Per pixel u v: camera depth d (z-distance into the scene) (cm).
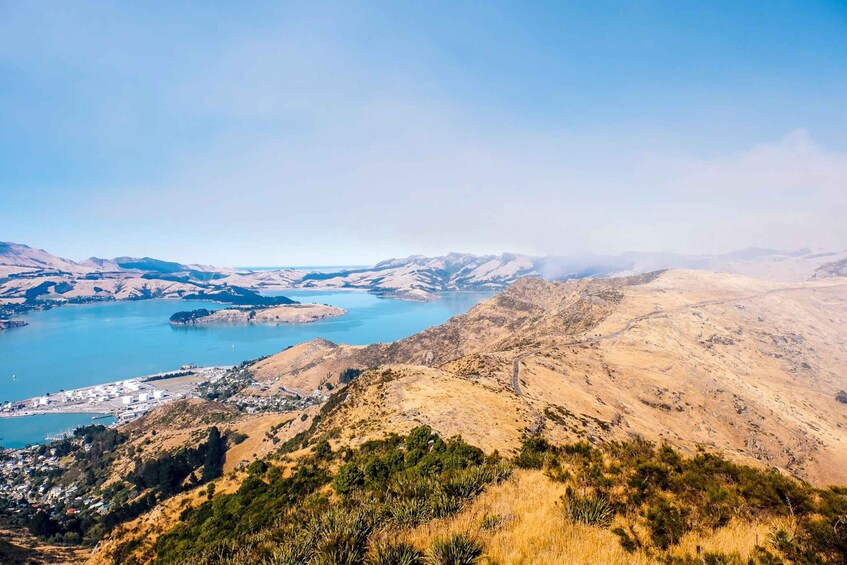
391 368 7919
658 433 7925
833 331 17450
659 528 1134
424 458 2473
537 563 1007
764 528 1149
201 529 2553
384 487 1988
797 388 13225
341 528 1228
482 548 1091
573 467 1764
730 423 9844
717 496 1313
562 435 5184
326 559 1105
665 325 15688
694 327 16025
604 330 15112
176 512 3225
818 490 1270
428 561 1046
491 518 1251
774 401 11431
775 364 14775
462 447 2486
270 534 1719
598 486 1422
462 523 1247
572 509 1264
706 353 13925
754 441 9344
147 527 3106
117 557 2873
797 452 9162
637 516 1242
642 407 9600
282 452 5934
